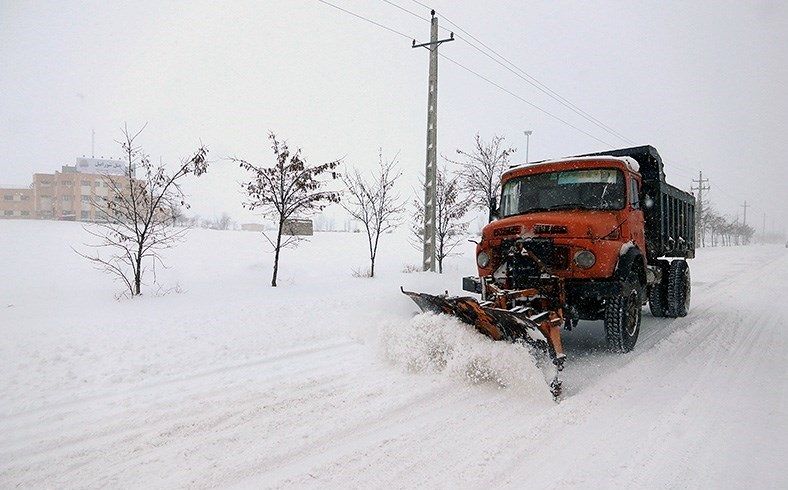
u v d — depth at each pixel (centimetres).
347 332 724
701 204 5503
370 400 450
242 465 331
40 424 400
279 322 767
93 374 517
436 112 1338
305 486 305
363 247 2330
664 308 901
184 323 732
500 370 472
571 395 466
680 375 525
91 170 7019
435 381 502
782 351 625
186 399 454
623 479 309
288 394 467
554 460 336
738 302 1066
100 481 312
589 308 639
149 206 1072
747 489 296
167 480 313
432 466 329
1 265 1262
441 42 1344
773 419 402
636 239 685
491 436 375
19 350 580
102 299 938
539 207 709
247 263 1537
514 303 520
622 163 671
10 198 7025
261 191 1186
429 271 1337
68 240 1741
